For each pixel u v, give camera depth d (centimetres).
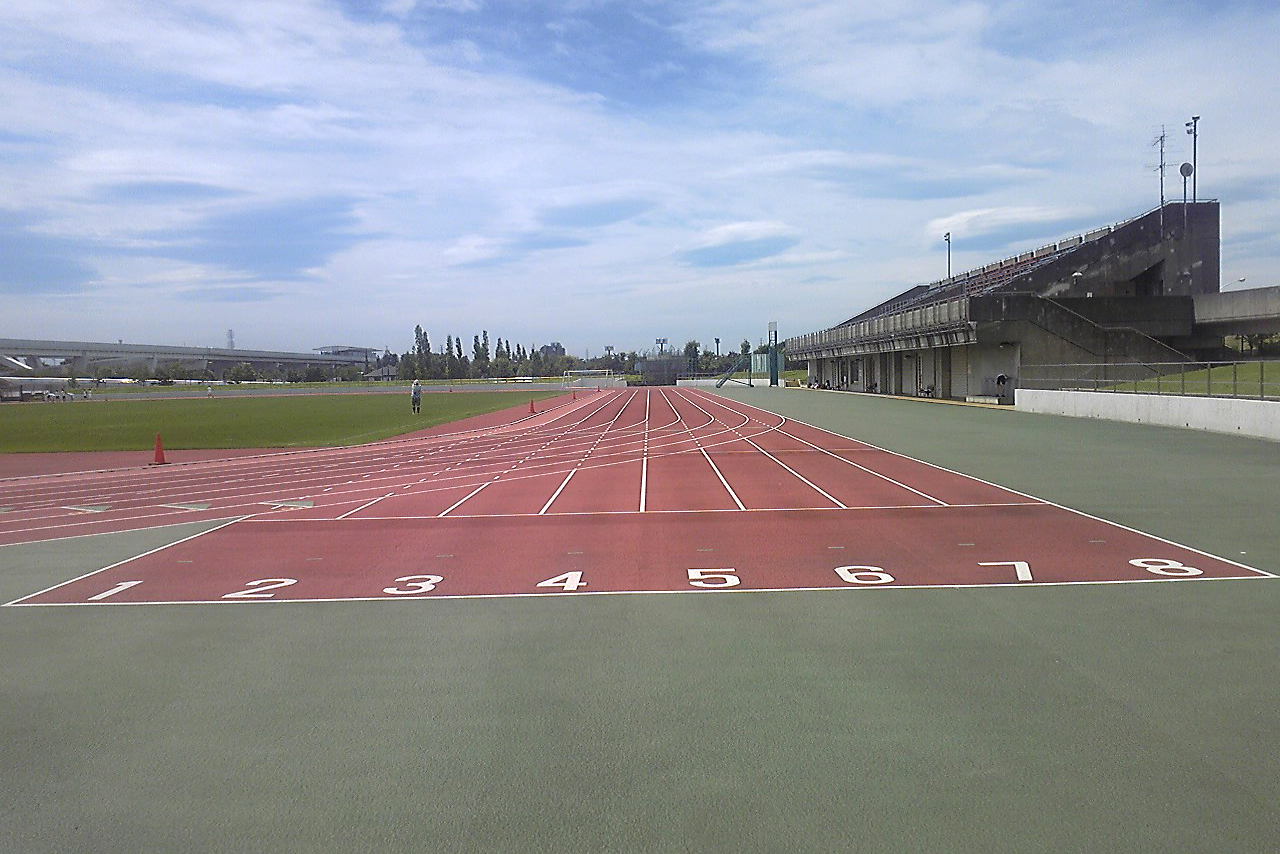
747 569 1130
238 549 1341
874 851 463
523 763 575
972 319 4359
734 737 607
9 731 645
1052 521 1420
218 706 687
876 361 6875
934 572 1093
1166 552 1183
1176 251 5000
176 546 1379
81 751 607
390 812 515
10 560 1291
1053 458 2241
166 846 483
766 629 863
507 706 674
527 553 1263
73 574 1187
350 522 1571
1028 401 3984
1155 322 4509
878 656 774
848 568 1124
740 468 2267
